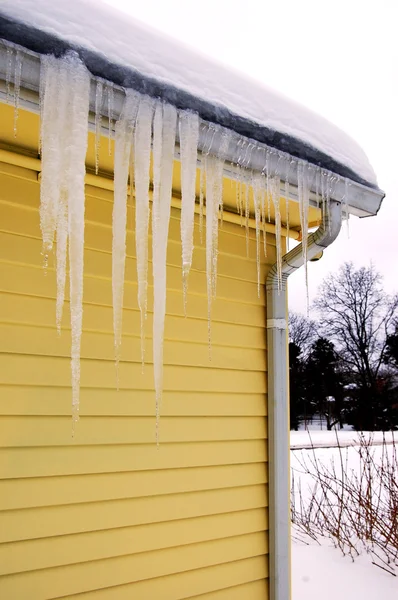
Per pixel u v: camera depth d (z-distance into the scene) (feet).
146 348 7.37
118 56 4.84
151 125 5.18
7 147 6.40
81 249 4.92
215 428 7.99
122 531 6.79
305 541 18.76
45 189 4.70
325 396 68.03
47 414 6.38
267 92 6.30
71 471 6.46
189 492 7.53
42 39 4.38
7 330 6.24
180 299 7.91
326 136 6.95
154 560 7.02
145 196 5.25
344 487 19.49
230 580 7.73
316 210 8.29
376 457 27.45
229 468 8.06
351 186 7.25
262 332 8.91
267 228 9.07
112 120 5.06
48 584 6.11
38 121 5.70
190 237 5.49
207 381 8.04
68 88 4.54
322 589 14.40
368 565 16.17
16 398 6.19
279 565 8.09
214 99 5.56
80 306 5.07
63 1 4.66
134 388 7.17
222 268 8.52
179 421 7.61
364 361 72.79
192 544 7.43
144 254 5.35
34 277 6.52
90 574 6.44
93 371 6.84
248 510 8.17
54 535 6.23
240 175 6.25
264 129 5.97
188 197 5.42
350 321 75.92
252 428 8.49
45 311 6.55
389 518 17.20
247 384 8.55
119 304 5.44
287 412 8.73
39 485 6.20
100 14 4.93
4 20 4.16
